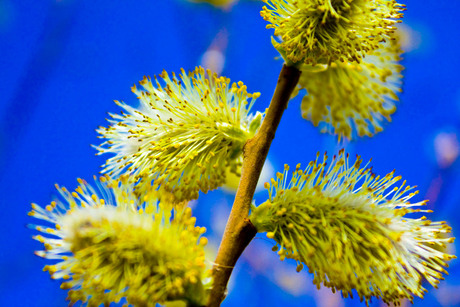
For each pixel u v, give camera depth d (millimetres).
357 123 246
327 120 248
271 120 225
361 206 222
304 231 220
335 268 218
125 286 208
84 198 213
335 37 221
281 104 225
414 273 220
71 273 209
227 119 232
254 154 224
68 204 212
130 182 222
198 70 234
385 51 241
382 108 244
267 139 224
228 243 217
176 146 227
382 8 222
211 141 228
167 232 209
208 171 231
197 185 230
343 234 219
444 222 225
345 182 223
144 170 226
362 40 221
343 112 246
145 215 210
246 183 222
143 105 235
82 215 209
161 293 207
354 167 224
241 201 220
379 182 225
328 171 224
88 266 207
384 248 219
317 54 222
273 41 225
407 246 221
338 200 222
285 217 221
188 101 233
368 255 219
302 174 222
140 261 208
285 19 221
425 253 221
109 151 232
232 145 231
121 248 208
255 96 234
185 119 232
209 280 212
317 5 221
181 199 229
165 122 231
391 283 219
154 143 228
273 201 221
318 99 246
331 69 242
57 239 211
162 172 228
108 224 209
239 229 218
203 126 230
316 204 222
